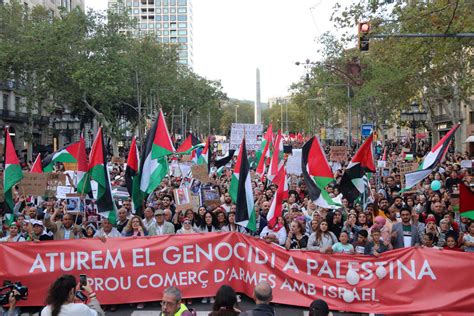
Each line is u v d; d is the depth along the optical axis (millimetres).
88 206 13992
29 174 13039
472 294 9195
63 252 9875
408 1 18562
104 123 46781
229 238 10070
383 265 9484
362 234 10227
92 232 11344
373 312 9352
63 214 12000
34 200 16859
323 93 55844
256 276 9922
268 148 21578
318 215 10898
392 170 23422
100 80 40906
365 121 56375
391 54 23109
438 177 19547
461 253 9266
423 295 9297
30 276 9773
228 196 14867
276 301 9742
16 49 38750
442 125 58500
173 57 58000
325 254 9703
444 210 13148
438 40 18531
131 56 46188
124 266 9930
